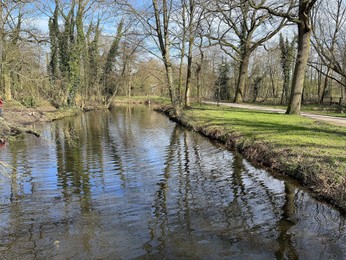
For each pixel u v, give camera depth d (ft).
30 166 34.04
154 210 21.50
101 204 22.82
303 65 65.87
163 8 68.33
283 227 18.48
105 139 51.67
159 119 83.35
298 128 44.60
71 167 33.53
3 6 37.40
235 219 19.72
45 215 21.03
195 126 58.75
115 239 17.43
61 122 75.66
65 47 94.38
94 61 125.80
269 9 61.87
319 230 18.04
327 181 23.13
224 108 89.61
